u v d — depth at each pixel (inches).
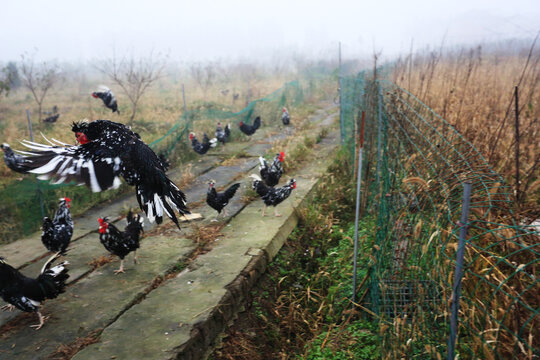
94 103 964.0
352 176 429.1
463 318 145.6
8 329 208.2
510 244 157.6
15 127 649.0
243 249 284.7
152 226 333.7
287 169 473.4
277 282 272.4
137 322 208.8
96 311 220.7
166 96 1109.7
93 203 387.2
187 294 233.3
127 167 109.5
